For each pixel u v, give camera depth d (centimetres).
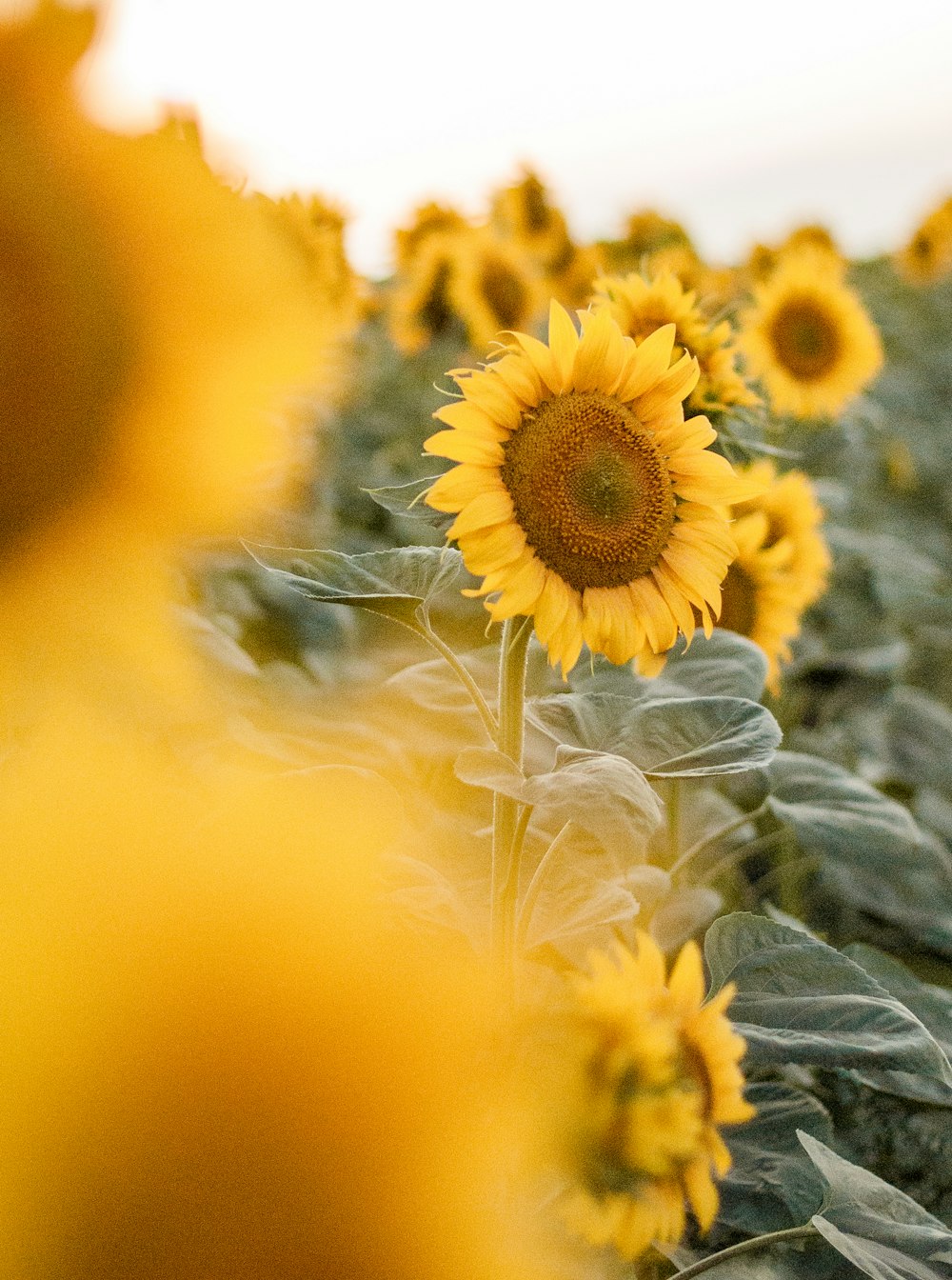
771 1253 148
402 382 427
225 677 151
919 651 388
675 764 136
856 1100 209
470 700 165
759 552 197
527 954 135
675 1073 94
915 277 785
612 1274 121
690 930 184
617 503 132
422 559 133
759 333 271
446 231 443
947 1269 129
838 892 244
